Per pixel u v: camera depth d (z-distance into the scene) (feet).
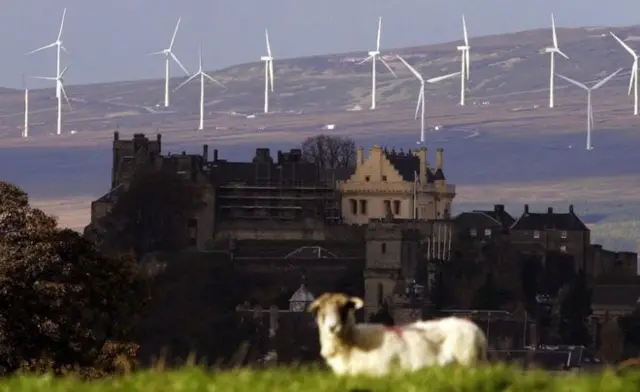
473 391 363.15
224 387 369.50
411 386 361.30
